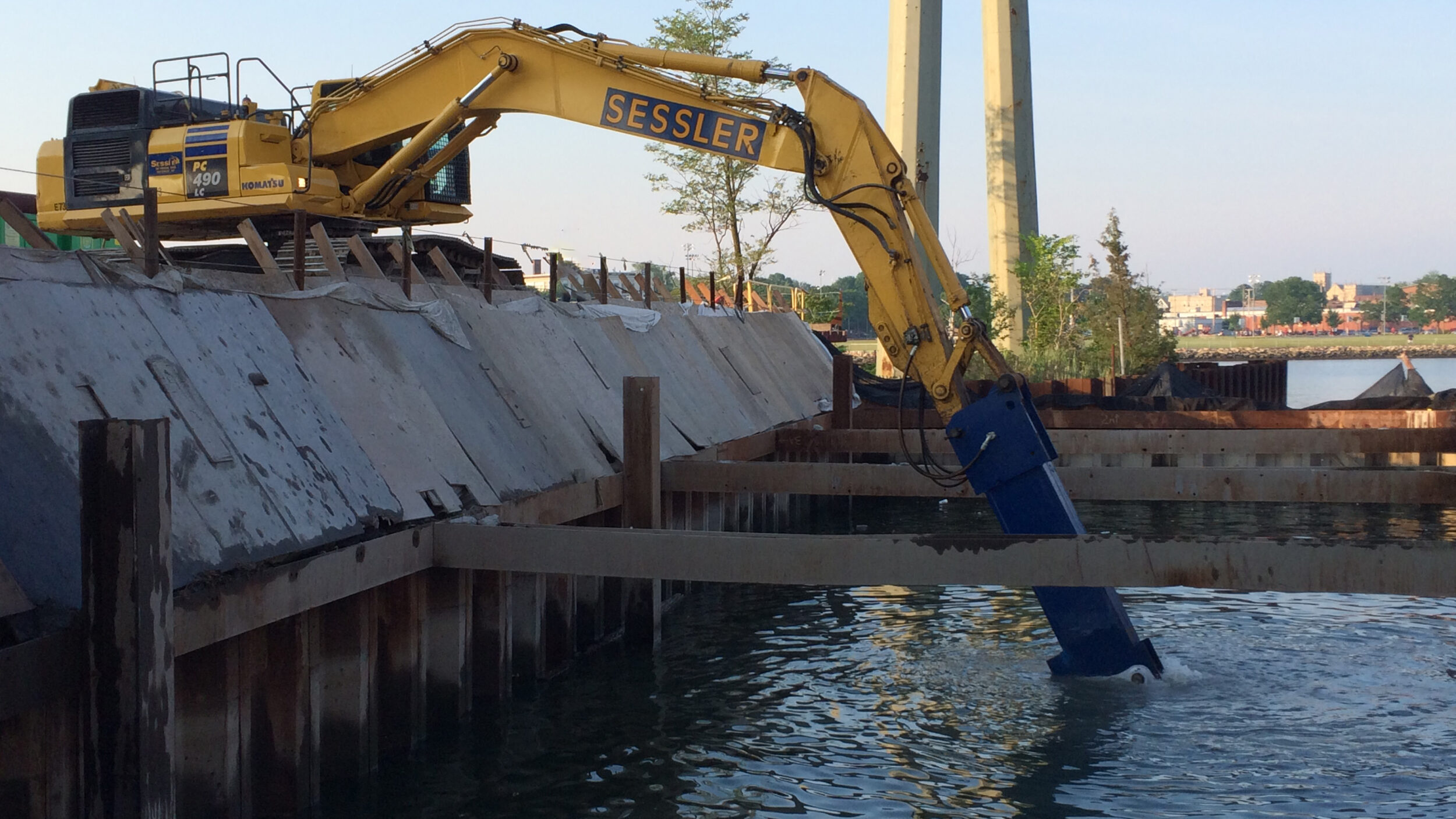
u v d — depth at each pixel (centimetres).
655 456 1407
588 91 1606
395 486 1098
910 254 1360
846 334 4962
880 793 958
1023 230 4816
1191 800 933
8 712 598
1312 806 917
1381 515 2369
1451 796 931
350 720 953
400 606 1030
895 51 4228
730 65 1480
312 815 910
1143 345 4147
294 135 1867
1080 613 1254
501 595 1147
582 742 1080
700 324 2561
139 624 631
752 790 967
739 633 1478
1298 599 1620
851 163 1390
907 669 1309
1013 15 4719
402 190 1925
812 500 2508
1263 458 2553
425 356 1345
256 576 817
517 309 1703
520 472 1315
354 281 1332
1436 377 8306
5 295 867
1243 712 1139
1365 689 1210
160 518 650
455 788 969
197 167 1802
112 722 632
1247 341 17025
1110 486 1452
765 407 2495
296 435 1030
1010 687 1234
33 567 707
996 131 4806
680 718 1148
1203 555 890
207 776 809
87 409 852
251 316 1122
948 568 927
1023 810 919
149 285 1021
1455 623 1473
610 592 1425
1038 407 2667
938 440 2088
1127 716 1132
